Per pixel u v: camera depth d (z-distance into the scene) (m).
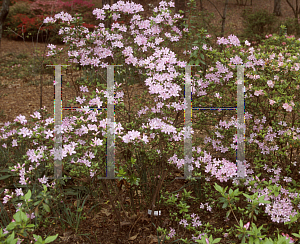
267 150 2.69
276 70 2.84
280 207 2.18
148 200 2.63
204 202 2.76
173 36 2.75
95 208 2.72
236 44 2.92
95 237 2.39
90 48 2.76
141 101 2.88
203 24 5.97
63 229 2.48
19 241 1.92
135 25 2.71
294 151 3.26
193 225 2.40
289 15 13.56
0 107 6.04
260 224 2.45
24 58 9.98
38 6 10.38
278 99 2.62
